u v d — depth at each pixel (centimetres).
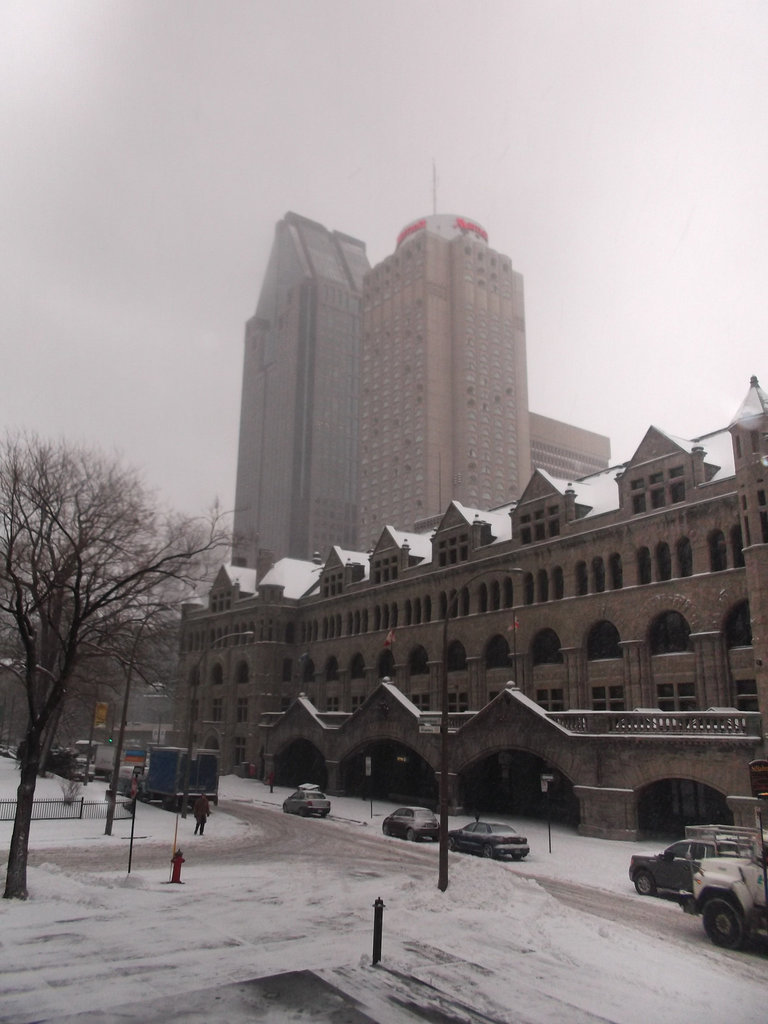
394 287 19825
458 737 4675
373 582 6569
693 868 2112
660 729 3625
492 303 19312
